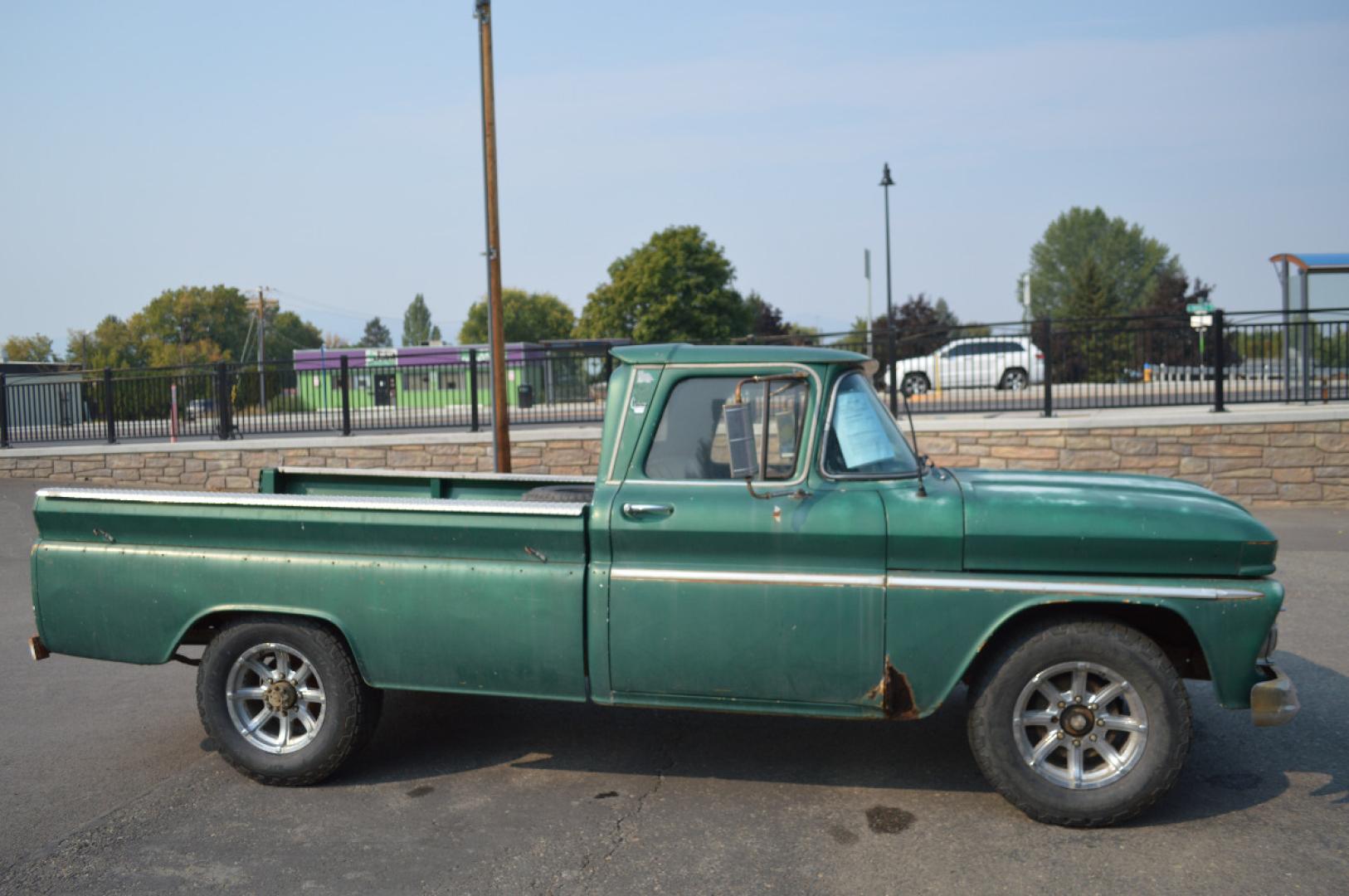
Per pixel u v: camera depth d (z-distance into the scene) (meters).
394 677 4.55
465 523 4.44
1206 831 4.03
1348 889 3.54
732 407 4.05
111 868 3.87
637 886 3.65
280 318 113.44
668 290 52.25
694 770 4.80
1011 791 4.07
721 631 4.24
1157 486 4.50
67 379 16.78
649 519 4.32
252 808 4.43
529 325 99.88
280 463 15.38
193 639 4.98
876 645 4.13
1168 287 61.16
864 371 4.64
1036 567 4.08
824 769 4.79
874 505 4.18
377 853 3.96
